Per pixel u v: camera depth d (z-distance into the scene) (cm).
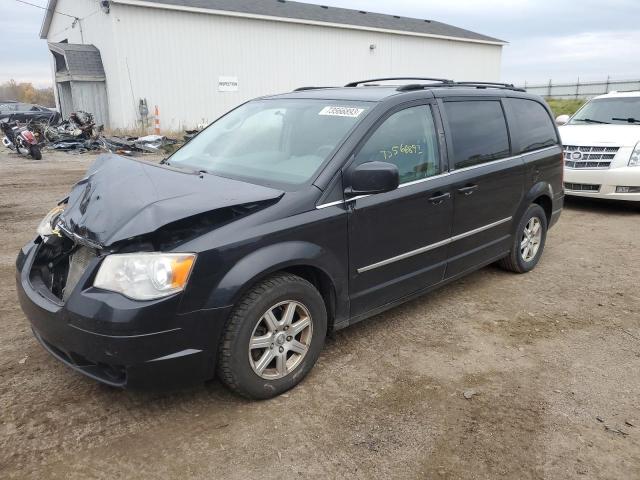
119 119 2112
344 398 314
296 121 385
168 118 2170
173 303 261
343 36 2627
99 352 261
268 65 2408
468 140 433
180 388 281
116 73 2048
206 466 256
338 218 324
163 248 267
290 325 310
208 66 2231
